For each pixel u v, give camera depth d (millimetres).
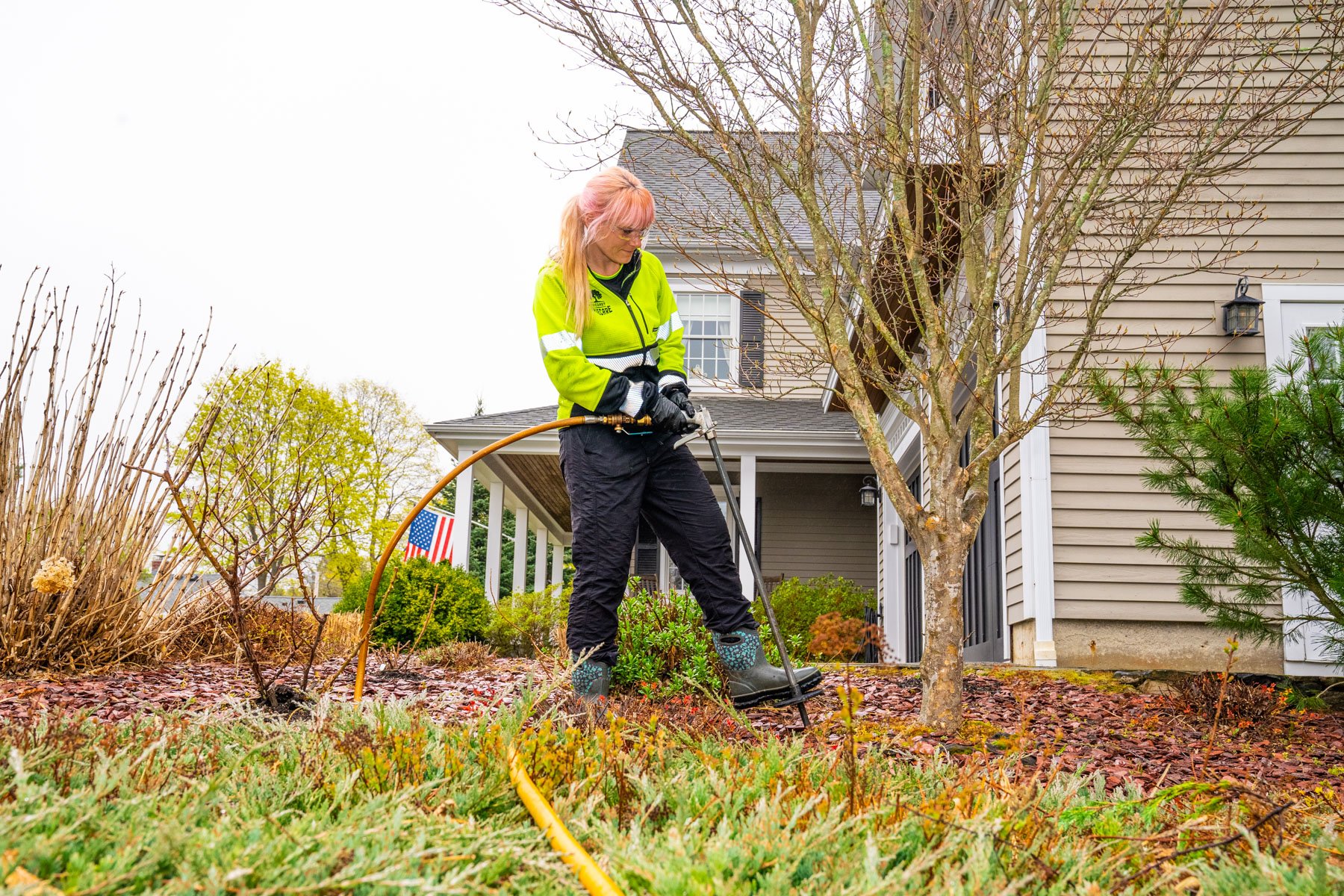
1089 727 4434
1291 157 7082
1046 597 6891
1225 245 5668
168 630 5840
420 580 9578
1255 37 4895
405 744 2203
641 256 3729
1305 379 4484
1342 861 1817
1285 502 4355
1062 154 4219
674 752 2656
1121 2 4625
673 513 3686
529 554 36938
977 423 4262
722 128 4086
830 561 14477
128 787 1824
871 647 12719
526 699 2580
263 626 6625
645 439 3609
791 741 2701
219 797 1884
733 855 1559
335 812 1958
